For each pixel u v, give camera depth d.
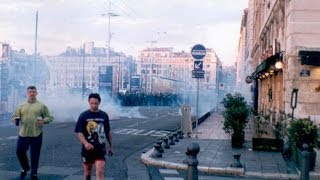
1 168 9.98
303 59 15.71
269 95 26.22
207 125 25.34
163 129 22.89
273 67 20.16
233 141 14.66
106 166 10.95
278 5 20.69
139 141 16.88
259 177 10.01
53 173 9.66
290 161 11.81
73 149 13.56
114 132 20.42
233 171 10.17
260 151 13.74
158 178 9.52
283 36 19.27
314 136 11.04
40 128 8.97
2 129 19.98
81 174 9.61
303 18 16.16
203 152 13.27
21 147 8.88
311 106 15.91
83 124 7.07
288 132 12.52
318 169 10.74
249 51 69.12
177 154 12.60
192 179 6.29
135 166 11.05
